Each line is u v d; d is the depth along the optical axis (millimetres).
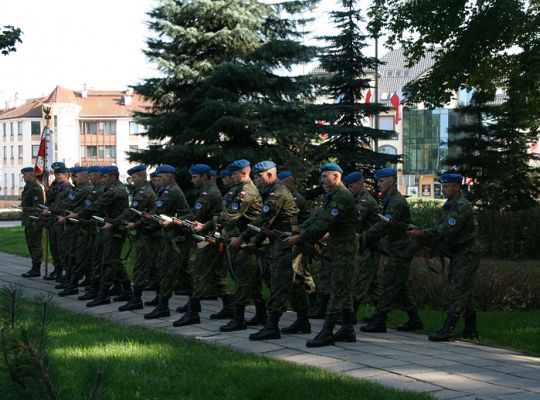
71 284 12383
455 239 8266
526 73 20328
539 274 11406
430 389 5809
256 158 20281
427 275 10734
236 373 6258
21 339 3035
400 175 67812
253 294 9148
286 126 20953
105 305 11219
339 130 22641
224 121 19516
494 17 19984
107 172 11492
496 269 11242
